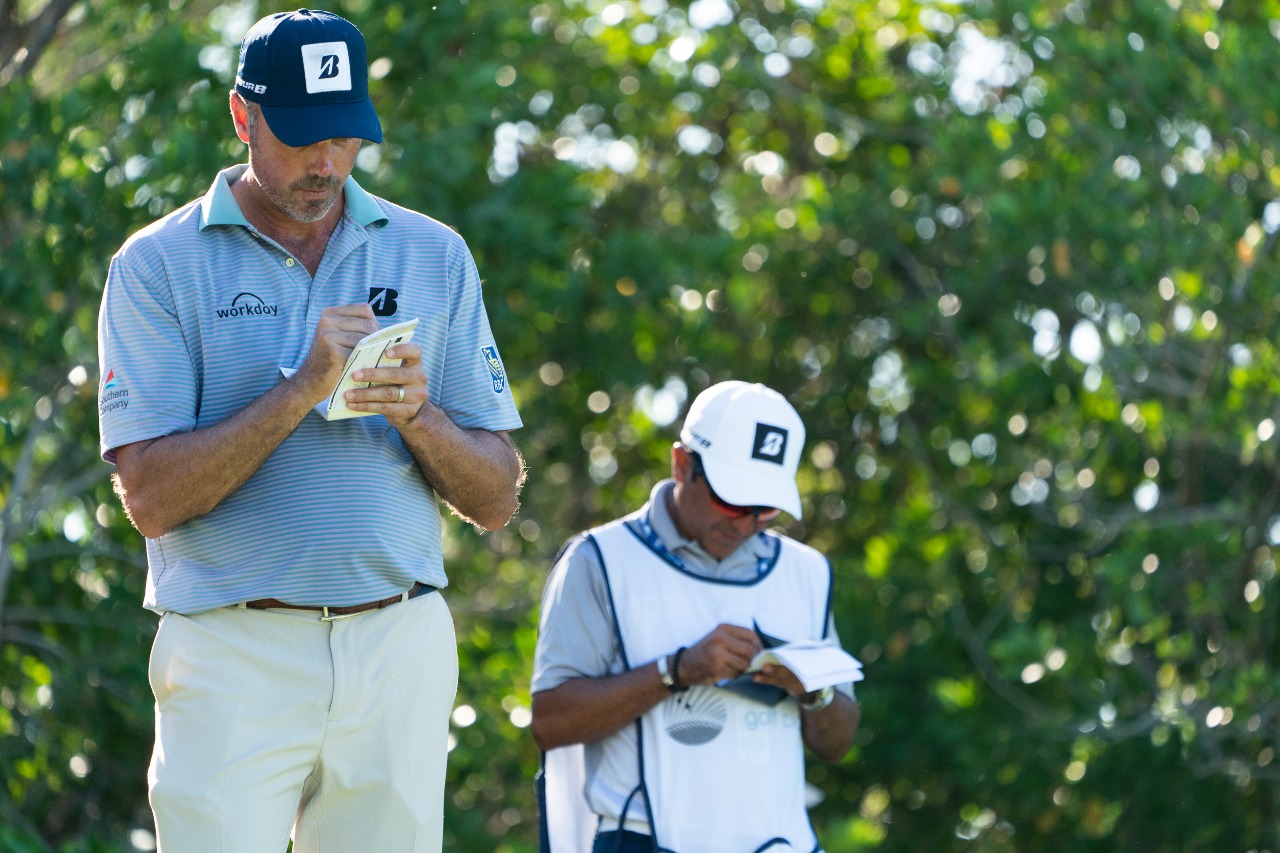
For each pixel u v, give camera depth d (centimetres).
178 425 1157
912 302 4072
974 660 3759
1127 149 3272
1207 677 3150
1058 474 3619
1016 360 3566
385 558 1185
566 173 3500
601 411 4028
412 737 1213
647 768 1505
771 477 1538
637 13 4116
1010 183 3491
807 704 1568
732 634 1486
